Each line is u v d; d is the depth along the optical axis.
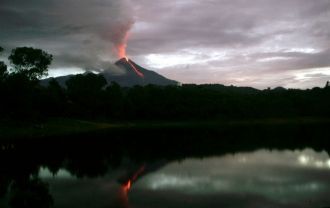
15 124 80.38
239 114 145.25
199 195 24.02
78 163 39.06
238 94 186.88
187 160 40.12
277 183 27.22
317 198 22.67
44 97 101.94
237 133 76.25
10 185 28.33
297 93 186.88
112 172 33.69
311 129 85.25
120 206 21.83
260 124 115.38
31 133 73.31
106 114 130.38
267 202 21.94
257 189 25.41
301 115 150.25
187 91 170.75
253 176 30.23
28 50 94.25
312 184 26.73
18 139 64.62
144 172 33.44
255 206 21.20
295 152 44.75
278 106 157.88
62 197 24.30
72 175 32.41
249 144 54.34
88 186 27.66
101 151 48.88
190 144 55.81
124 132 83.25
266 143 55.50
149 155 44.59
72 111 115.25
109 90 134.75
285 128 90.81
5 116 84.94
